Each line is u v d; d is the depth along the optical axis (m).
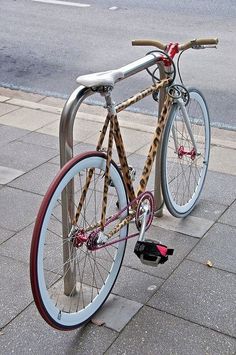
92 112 5.72
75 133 5.10
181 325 2.82
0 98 6.03
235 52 7.30
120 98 6.07
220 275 3.20
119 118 5.59
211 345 2.70
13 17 9.15
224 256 3.37
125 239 3.01
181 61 7.03
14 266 3.26
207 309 2.93
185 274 3.20
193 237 3.55
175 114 3.43
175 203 3.60
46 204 2.43
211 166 4.51
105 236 2.80
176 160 4.00
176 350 2.67
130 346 2.69
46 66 7.08
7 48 7.75
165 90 3.30
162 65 3.25
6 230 3.61
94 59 7.23
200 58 7.13
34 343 2.71
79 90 2.59
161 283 3.12
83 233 2.73
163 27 8.34
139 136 5.05
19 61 7.27
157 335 2.76
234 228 3.65
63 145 2.59
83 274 3.15
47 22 8.85
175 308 2.93
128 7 9.55
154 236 3.55
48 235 3.53
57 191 2.48
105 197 2.76
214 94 6.10
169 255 3.08
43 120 5.43
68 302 2.92
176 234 3.58
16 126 5.27
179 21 8.63
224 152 4.78
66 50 7.59
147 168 3.12
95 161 2.69
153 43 3.38
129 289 3.08
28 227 3.64
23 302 2.96
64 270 2.92
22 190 4.09
